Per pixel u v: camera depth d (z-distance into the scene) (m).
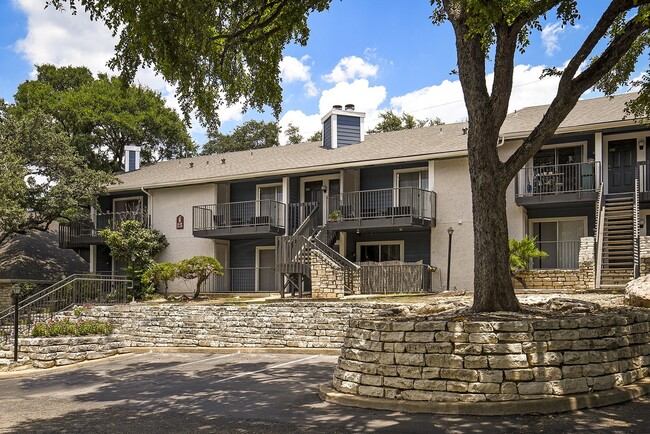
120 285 24.17
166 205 30.77
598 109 23.64
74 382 13.24
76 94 41.47
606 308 11.01
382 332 8.96
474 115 10.23
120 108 42.78
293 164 28.08
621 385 8.62
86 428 8.48
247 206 29.27
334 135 29.64
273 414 8.64
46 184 29.11
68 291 21.59
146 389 11.58
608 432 6.91
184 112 13.23
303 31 13.67
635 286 12.81
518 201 22.72
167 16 11.16
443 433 7.15
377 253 26.42
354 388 9.15
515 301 9.98
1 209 24.70
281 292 22.20
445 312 10.74
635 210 19.22
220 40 13.27
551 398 8.00
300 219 27.17
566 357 8.29
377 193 26.36
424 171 25.73
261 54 13.77
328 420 8.06
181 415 8.98
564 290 18.62
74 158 29.47
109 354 17.00
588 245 19.73
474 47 10.45
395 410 8.40
